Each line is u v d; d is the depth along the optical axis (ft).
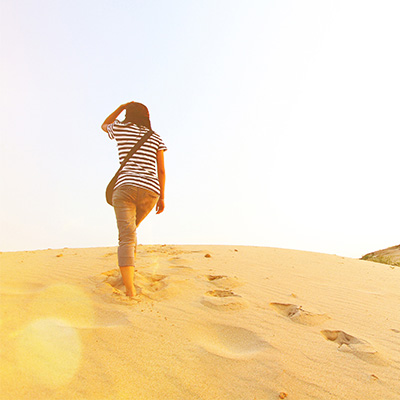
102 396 5.17
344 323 8.79
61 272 11.69
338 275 14.66
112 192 10.55
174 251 18.13
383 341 7.82
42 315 7.70
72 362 5.95
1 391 5.02
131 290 9.48
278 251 20.63
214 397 5.38
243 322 8.24
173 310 8.61
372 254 57.82
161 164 10.96
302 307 9.50
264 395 5.50
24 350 6.13
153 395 5.31
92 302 8.79
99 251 18.03
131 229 9.81
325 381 5.98
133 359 6.20
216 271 13.05
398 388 5.90
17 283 10.17
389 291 12.58
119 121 10.82
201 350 6.70
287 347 7.13
